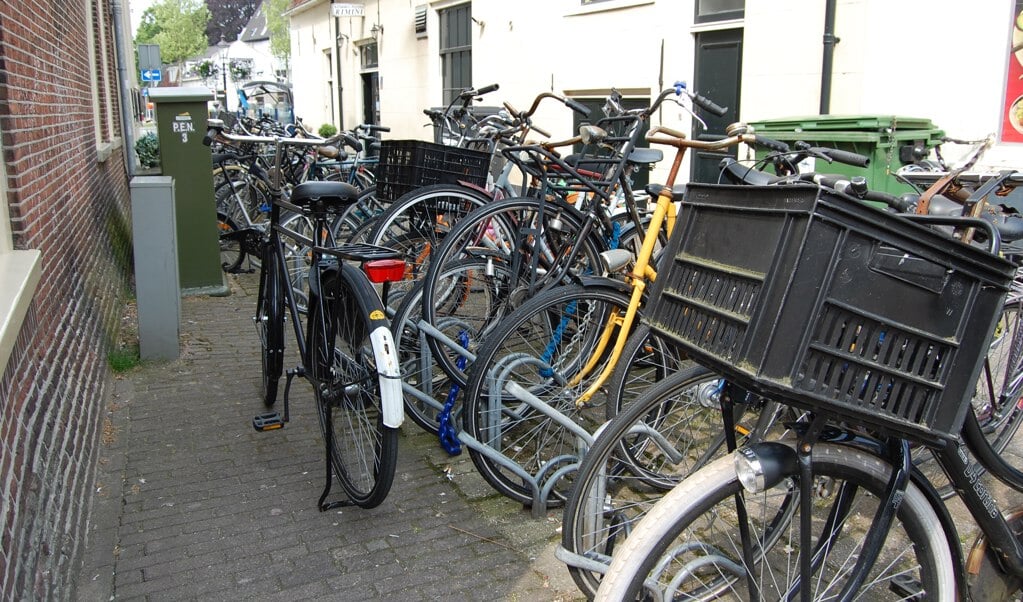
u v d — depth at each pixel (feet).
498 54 35.73
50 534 7.32
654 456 9.34
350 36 57.98
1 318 6.29
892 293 4.98
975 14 17.31
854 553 7.39
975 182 9.44
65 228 12.24
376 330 8.69
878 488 5.91
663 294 5.99
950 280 5.08
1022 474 6.64
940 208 8.09
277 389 13.26
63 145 13.53
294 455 11.23
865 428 5.51
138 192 14.55
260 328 12.81
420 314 11.41
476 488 10.36
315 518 9.54
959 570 6.19
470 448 9.45
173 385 13.83
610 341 10.21
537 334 10.26
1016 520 6.69
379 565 8.59
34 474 7.24
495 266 11.28
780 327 4.84
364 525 9.41
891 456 5.87
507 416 10.25
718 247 5.54
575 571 7.41
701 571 6.93
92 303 13.73
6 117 8.69
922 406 5.20
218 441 11.63
